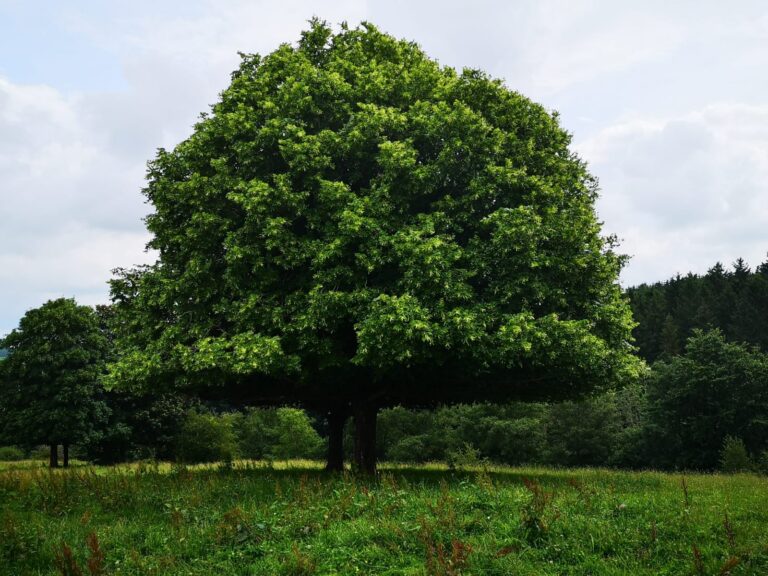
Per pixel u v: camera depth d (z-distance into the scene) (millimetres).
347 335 15797
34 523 9664
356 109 16719
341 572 7590
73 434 41000
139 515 10633
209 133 16484
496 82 18016
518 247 14328
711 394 46125
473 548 7949
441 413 56562
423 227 14516
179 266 16844
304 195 14914
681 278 101938
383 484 12234
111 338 48000
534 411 55375
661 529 8766
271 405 20844
